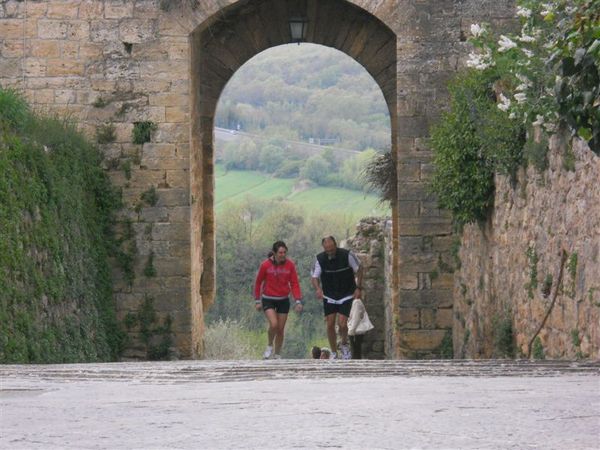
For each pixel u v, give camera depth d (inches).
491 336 1642.5
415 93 1999.3
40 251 1608.0
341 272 2014.0
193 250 2050.9
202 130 2335.1
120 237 1998.0
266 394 687.7
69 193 1807.3
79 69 2001.7
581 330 1146.0
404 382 781.3
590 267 1119.6
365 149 7278.5
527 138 1429.6
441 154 1740.9
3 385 804.6
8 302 1423.5
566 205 1223.5
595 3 960.9
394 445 461.1
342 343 2025.1
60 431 518.6
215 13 1998.0
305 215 5575.8
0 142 1508.4
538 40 1321.4
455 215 1776.6
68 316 1700.3
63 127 1871.3
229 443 473.7
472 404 601.9
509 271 1530.5
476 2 1991.9
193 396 685.3
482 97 1683.1
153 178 1999.3
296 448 456.8
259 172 7426.2
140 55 1999.3
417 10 1995.6
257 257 5118.1
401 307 2005.4
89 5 2001.7
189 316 1998.0
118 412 595.2
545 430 499.8
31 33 2003.0
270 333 2026.3
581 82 962.1
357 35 2340.1
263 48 2363.4
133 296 1998.0
